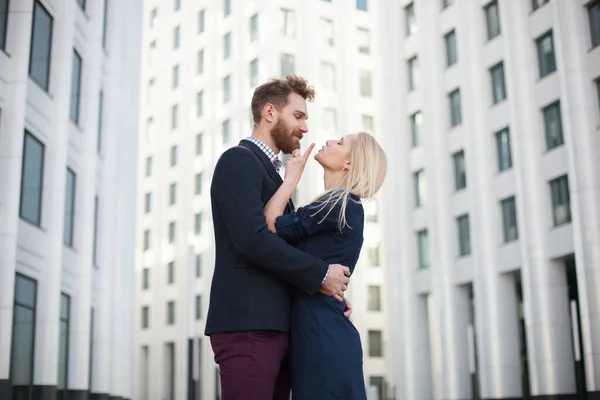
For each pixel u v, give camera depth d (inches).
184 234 2484.0
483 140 1530.5
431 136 1691.7
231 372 154.5
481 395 1473.9
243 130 2325.3
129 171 1450.5
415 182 1769.2
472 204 1534.2
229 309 155.3
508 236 1472.7
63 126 988.6
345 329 158.6
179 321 2426.2
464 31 1611.7
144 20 2837.1
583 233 1210.0
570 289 1534.2
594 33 1251.8
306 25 2354.8
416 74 1790.1
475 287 1508.4
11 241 815.7
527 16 1424.7
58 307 945.5
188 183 2509.8
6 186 828.0
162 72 2711.6
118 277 1291.8
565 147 1316.4
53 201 967.6
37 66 950.4
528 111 1397.6
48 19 987.9
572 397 1298.0
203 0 2593.5
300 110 170.6
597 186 1213.1
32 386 906.1
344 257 163.3
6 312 797.2
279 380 165.8
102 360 1179.3
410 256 1747.0
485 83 1546.5
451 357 1582.2
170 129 2635.3
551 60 1373.0
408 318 1727.4
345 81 2369.6
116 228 1298.0
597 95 1237.7
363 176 168.1
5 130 847.7
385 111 1866.4
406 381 1705.2
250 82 2349.9
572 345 1347.2
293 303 161.9
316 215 161.0
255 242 152.1
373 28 2450.8
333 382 154.9
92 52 1144.8
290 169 165.2
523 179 1382.9
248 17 2390.5
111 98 1248.2
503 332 1460.4
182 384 2361.0
